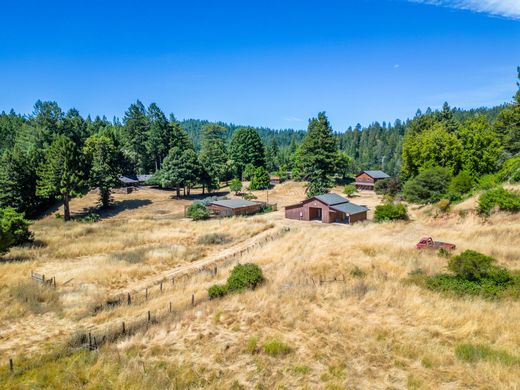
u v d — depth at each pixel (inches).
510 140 1963.6
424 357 395.2
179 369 404.2
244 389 360.8
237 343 470.0
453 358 392.5
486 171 1968.5
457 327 473.7
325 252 995.9
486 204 1253.7
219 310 592.7
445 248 941.2
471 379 349.1
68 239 1472.7
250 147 3870.6
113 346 490.0
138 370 402.0
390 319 512.7
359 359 404.5
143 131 3836.1
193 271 1022.4
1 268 985.5
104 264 1057.5
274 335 482.0
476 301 553.9
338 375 374.0
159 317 604.7
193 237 1523.1
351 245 1058.1
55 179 2261.3
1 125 4333.2
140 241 1429.6
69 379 393.7
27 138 3420.3
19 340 567.5
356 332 474.3
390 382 356.2
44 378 405.4
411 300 570.6
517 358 378.0
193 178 2903.5
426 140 2154.3
